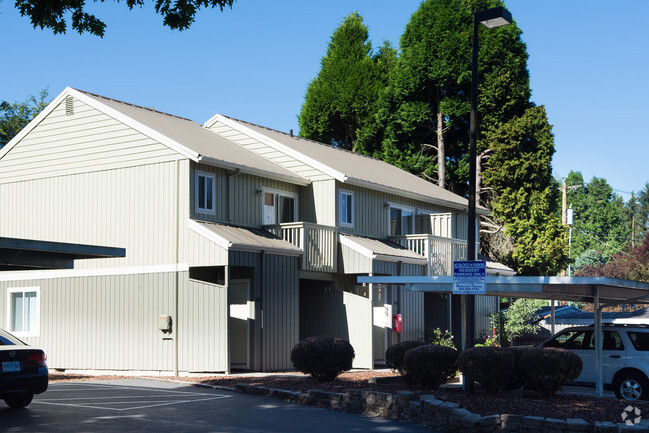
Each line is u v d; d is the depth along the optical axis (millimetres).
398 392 13859
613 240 100750
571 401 14000
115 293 23797
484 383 14391
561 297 18656
